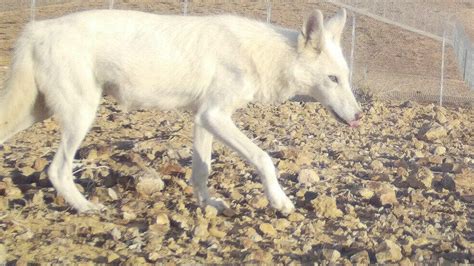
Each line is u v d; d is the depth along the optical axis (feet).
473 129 15.21
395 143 13.74
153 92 9.82
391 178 11.39
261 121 15.06
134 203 9.95
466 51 26.23
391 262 8.64
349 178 11.23
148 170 10.92
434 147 13.44
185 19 9.91
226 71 9.72
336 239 9.21
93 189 10.43
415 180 11.05
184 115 15.01
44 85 9.64
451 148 13.50
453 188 10.98
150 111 15.15
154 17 9.91
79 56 9.61
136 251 8.74
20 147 12.36
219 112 9.67
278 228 9.38
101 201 10.10
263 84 9.85
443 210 10.16
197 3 38.75
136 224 9.46
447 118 16.37
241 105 9.82
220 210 9.83
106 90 9.98
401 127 15.15
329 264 8.57
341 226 9.52
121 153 12.01
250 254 8.61
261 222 9.52
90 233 9.08
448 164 12.04
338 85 9.94
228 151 12.33
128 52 9.68
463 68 26.96
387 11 44.11
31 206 9.82
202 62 9.71
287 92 9.98
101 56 9.70
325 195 10.27
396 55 31.14
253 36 9.75
